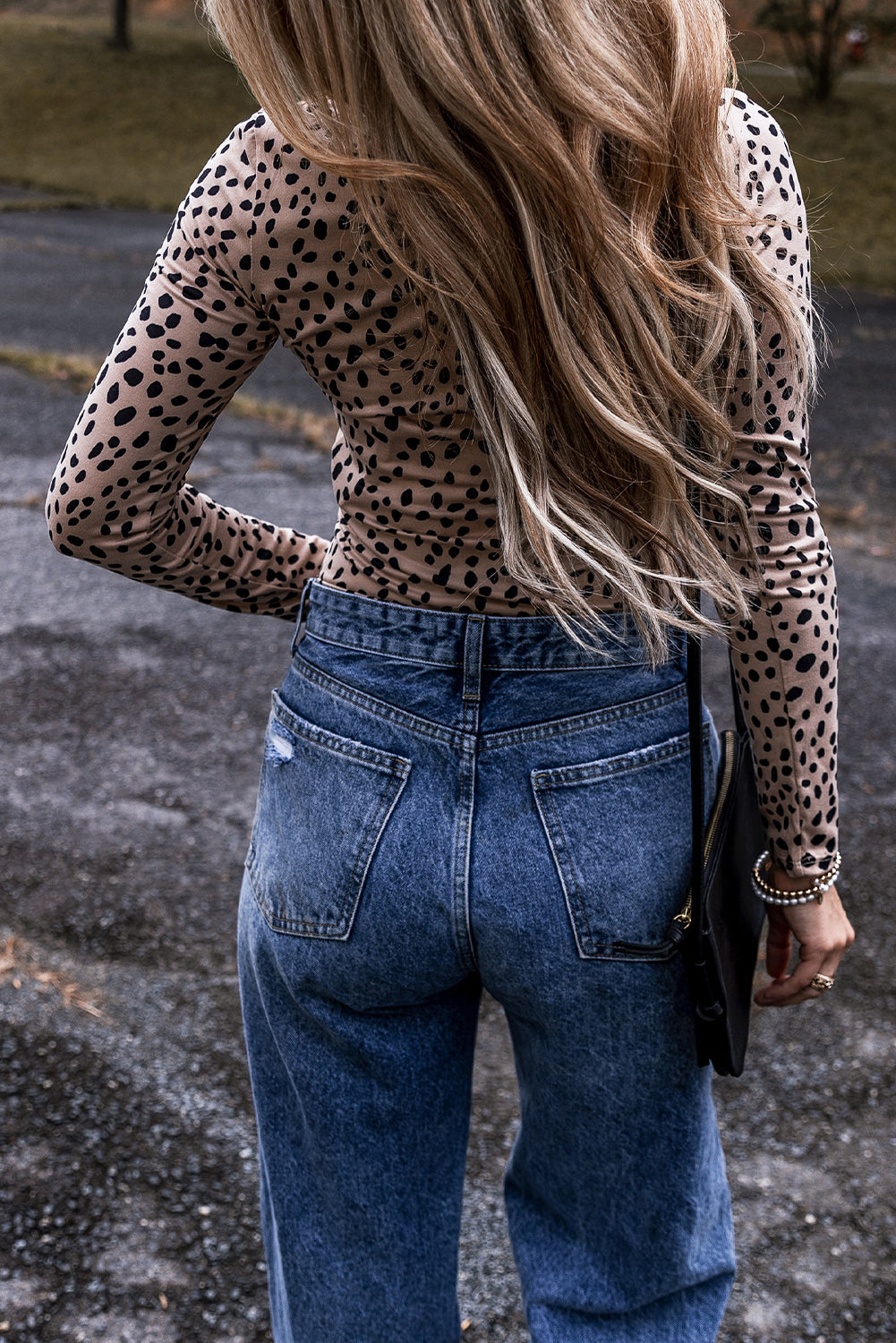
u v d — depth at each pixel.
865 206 17.88
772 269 0.88
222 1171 1.86
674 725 0.99
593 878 0.97
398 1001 1.06
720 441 0.89
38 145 22.64
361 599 0.98
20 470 5.35
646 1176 1.12
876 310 11.91
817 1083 2.11
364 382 0.90
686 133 0.81
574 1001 1.01
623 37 0.79
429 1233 1.19
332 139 0.81
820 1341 1.63
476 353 0.84
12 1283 1.65
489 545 0.93
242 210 0.86
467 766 0.96
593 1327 1.22
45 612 3.94
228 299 0.89
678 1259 1.17
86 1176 1.83
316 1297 1.21
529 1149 1.20
